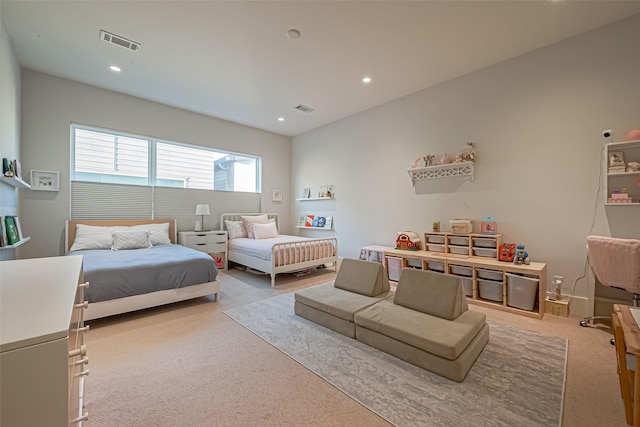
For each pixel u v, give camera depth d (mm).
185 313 2742
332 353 1963
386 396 1510
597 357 1896
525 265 2777
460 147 3492
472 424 1304
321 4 2205
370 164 4570
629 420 1300
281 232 6004
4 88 2406
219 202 5113
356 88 3779
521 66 2994
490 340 2145
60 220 3537
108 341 2154
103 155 3939
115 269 2463
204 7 2236
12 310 674
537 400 1464
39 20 2395
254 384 1625
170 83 3623
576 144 2691
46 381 547
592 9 2303
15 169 2473
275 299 3180
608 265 2195
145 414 1378
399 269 3705
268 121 5180
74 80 3570
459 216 3533
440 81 3590
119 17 2361
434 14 2330
